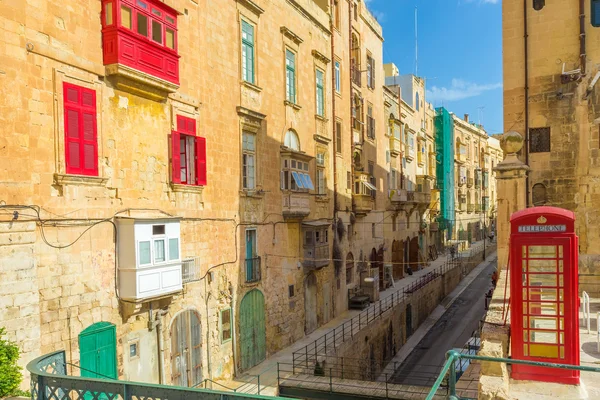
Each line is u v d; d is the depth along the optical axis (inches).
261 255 732.7
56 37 415.8
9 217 369.4
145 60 490.0
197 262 585.6
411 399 536.7
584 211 604.4
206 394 201.9
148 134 518.9
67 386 231.8
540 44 630.5
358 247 1181.7
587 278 588.1
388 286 1349.7
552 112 623.2
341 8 1098.1
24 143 385.4
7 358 325.4
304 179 863.7
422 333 1230.3
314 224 860.6
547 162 623.8
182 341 556.7
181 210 565.3
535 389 303.0
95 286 444.8
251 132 724.7
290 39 839.7
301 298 850.8
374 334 953.5
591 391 308.5
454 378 220.1
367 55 1318.9
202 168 591.5
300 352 756.6
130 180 492.1
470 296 1632.6
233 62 676.7
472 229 2603.3
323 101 981.2
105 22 461.7
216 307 623.5
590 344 397.1
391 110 1552.7
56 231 409.7
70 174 419.5
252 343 697.0
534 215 315.3
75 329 422.3
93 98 449.7
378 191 1376.7
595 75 595.8
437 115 2128.4
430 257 1939.0
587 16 607.5
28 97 390.3
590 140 603.8
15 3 381.4
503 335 328.2
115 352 462.0
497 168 548.4
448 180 2150.6
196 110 596.7
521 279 319.0
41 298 394.3
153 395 212.8
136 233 468.1
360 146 1216.2
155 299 492.4
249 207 706.8
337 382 600.4
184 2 577.6
